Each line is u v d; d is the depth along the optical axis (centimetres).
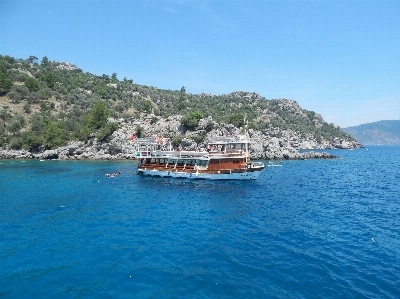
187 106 17888
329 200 4372
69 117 13612
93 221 3222
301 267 2084
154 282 1886
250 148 11506
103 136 11125
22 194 4606
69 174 6950
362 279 1914
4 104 13450
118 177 6619
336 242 2577
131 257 2267
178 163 6656
